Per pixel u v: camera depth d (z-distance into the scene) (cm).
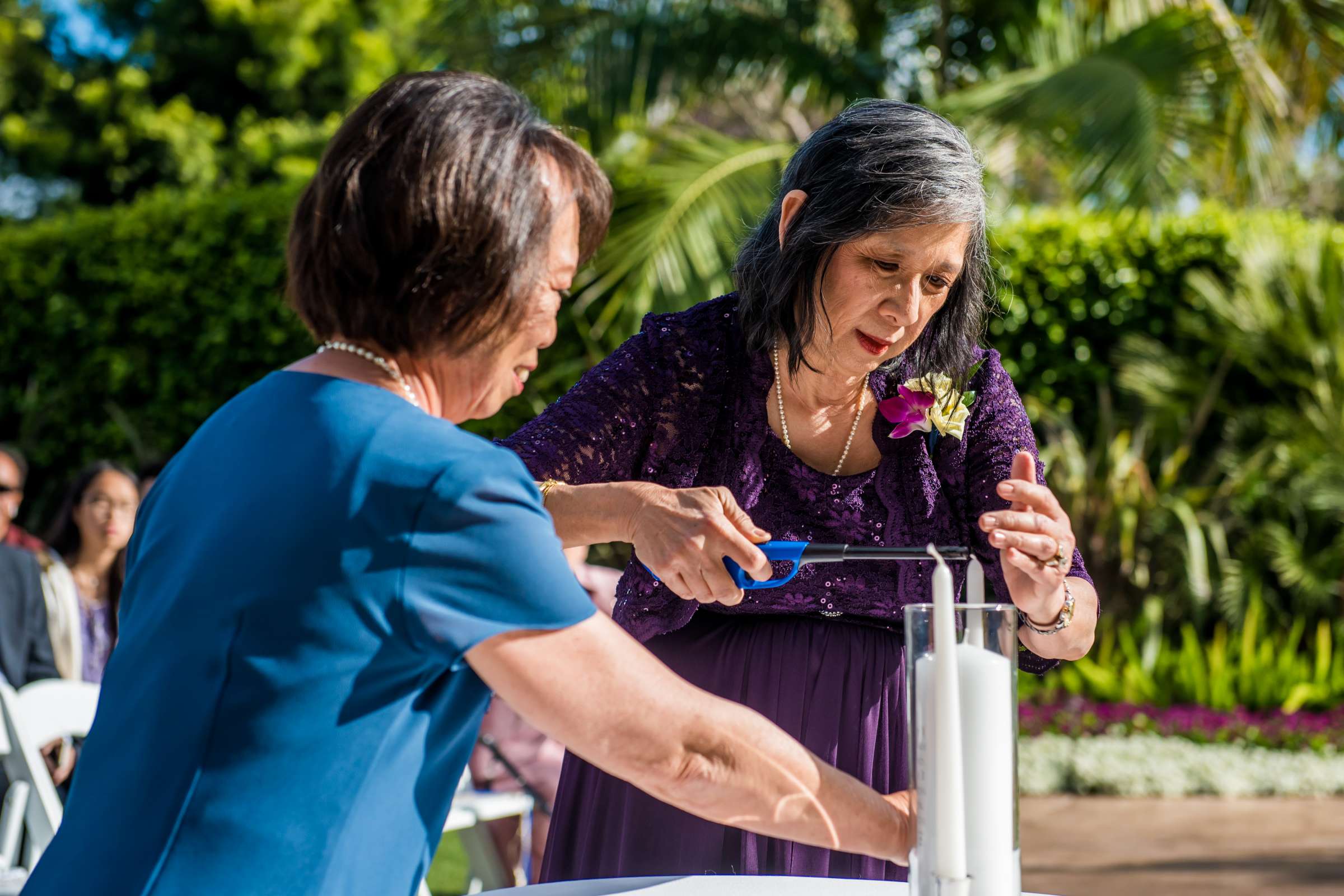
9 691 282
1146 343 705
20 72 1515
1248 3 804
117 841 88
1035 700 640
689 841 147
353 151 98
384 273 97
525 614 92
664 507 126
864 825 105
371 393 96
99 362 826
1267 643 641
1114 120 661
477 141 98
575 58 779
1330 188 1302
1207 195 899
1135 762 550
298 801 88
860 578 149
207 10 1506
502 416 665
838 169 139
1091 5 802
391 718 91
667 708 96
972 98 691
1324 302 685
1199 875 407
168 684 90
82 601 385
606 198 109
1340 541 677
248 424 99
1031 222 722
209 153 1487
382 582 90
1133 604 686
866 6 886
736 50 789
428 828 97
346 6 1518
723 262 624
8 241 853
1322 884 394
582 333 656
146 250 803
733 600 125
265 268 765
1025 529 124
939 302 145
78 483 391
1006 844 100
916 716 102
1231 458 702
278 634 89
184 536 96
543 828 361
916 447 153
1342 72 805
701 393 155
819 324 145
